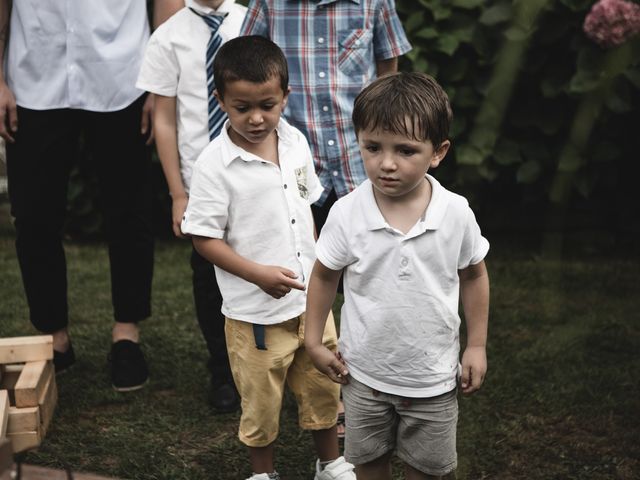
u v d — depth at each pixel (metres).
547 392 3.11
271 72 2.23
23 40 2.99
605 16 1.89
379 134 1.88
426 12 4.59
